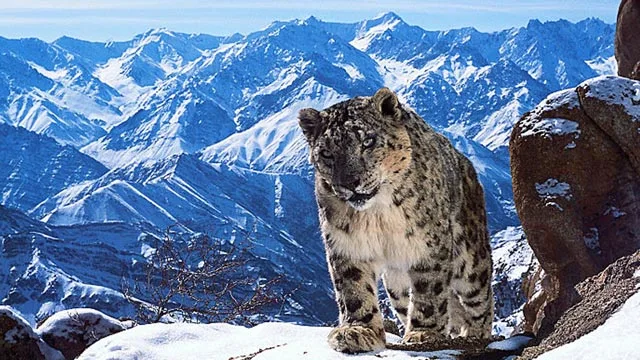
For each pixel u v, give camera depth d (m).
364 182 2.02
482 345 2.01
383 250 2.09
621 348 1.46
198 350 2.16
